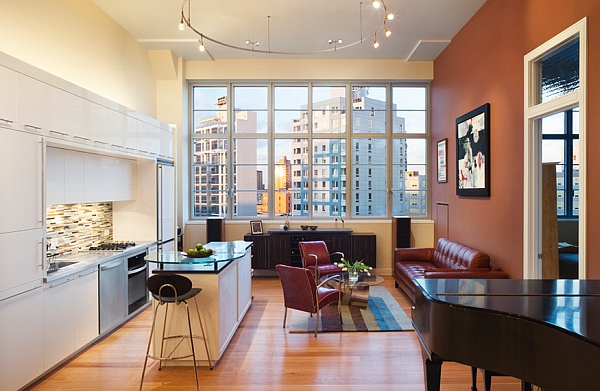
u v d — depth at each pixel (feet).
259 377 10.25
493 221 15.06
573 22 10.23
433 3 15.88
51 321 10.37
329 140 23.94
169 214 18.70
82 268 11.65
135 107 19.40
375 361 11.16
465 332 6.51
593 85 9.46
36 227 9.86
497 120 14.71
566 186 20.79
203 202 23.93
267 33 19.03
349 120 23.76
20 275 9.30
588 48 9.61
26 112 9.56
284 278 13.61
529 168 12.52
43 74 10.19
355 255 21.98
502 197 14.33
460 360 6.56
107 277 13.15
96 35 15.80
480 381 9.97
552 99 11.28
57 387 9.79
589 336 5.14
